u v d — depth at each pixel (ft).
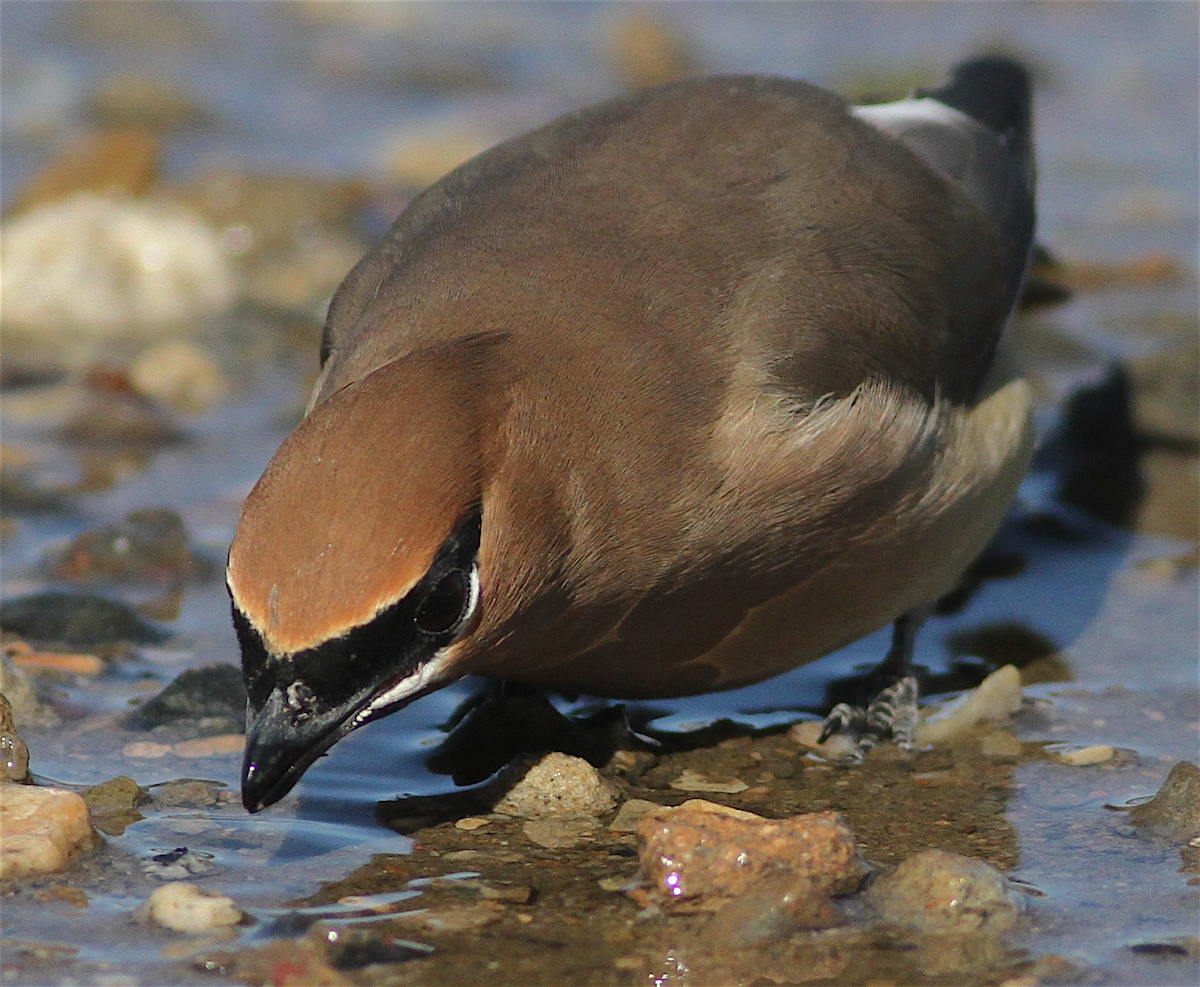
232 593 27.91
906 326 36.91
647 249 34.30
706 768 35.01
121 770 33.60
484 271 33.37
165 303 59.16
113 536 43.04
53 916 28.17
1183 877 29.99
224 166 71.05
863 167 37.96
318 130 77.20
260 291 61.46
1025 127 47.24
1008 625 41.60
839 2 93.25
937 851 29.22
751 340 33.83
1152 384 50.29
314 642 27.76
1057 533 46.42
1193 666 39.29
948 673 39.50
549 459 30.58
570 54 87.25
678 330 33.14
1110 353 56.18
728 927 27.89
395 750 35.14
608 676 35.04
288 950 27.30
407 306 33.12
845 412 33.88
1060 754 35.29
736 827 29.17
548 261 33.55
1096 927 28.27
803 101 38.91
